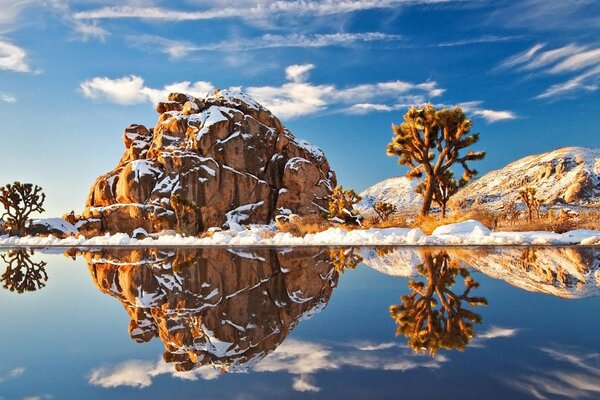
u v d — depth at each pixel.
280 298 6.98
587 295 6.25
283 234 27.30
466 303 5.75
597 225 24.42
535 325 4.44
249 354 3.79
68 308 6.56
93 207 44.16
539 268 9.97
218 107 46.91
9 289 8.66
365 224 32.97
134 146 48.62
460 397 2.54
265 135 47.59
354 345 3.92
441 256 13.52
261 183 44.72
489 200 182.38
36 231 40.00
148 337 4.62
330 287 7.83
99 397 2.74
